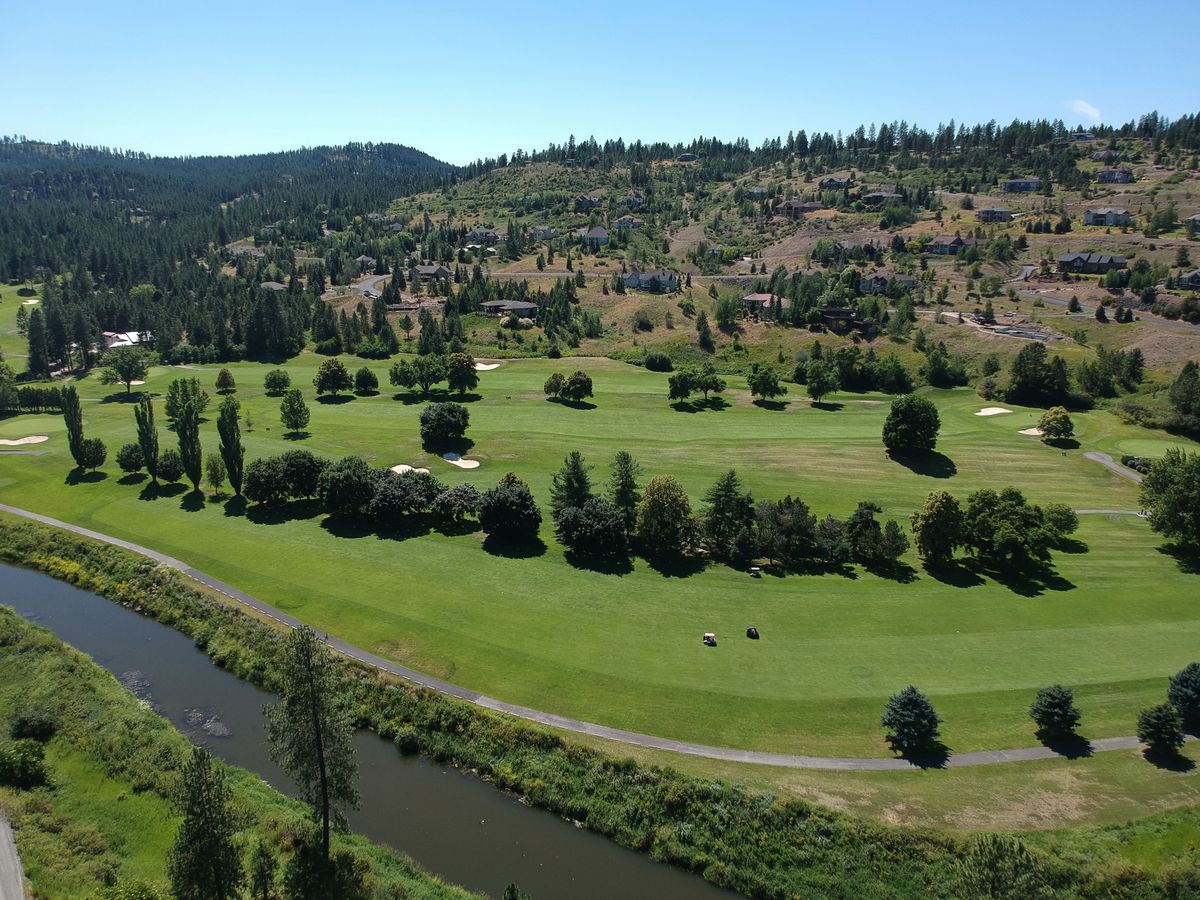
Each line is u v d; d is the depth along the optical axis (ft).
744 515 279.90
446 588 247.29
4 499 325.62
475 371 498.28
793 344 583.58
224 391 505.25
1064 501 333.83
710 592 249.34
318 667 134.41
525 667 204.74
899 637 223.71
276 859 139.64
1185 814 152.87
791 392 506.07
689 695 193.57
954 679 202.69
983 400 479.41
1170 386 445.78
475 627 224.12
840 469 367.45
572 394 479.00
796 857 147.95
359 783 168.55
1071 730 181.06
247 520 303.48
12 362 606.14
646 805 160.35
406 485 303.89
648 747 175.22
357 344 621.31
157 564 263.90
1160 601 249.75
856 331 587.27
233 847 122.01
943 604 244.83
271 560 267.59
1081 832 148.87
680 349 593.83
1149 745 174.70
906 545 270.05
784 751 174.40
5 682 195.93
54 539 287.28
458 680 200.03
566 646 214.90
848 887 142.31
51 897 124.67
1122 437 407.03
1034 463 375.45
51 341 581.53
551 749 174.81
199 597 241.96
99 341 640.99
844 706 190.08
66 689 192.03
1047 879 137.18
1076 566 274.98
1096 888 136.26
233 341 629.10
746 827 153.79
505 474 334.03
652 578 258.37
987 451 390.42
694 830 154.81
